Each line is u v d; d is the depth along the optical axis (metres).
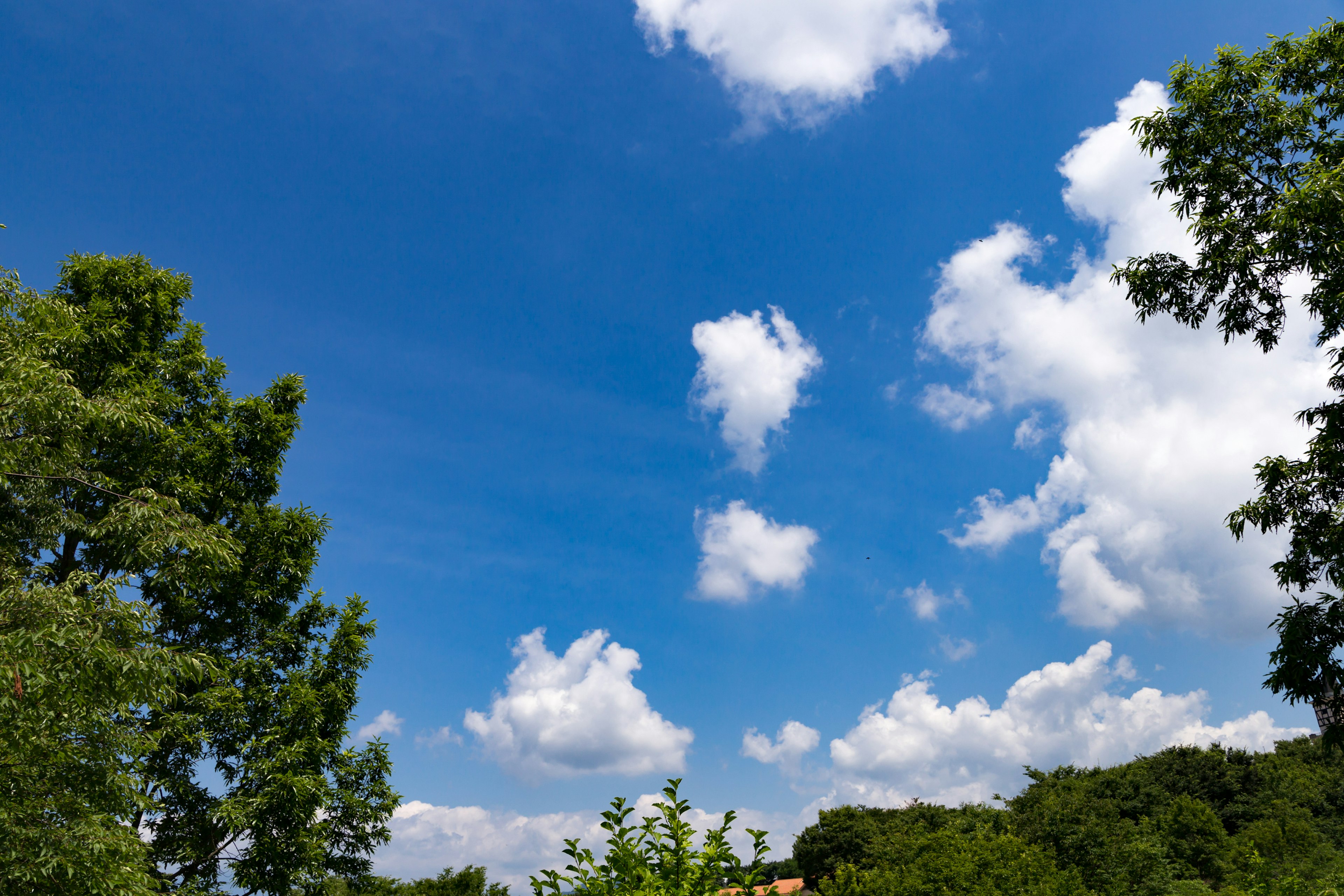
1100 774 42.50
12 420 10.12
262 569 16.28
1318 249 10.32
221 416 17.30
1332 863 24.39
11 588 8.66
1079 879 23.42
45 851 7.93
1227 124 11.62
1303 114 11.15
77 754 8.83
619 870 5.99
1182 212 12.43
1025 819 33.75
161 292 16.59
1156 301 12.75
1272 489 11.30
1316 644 10.29
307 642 16.38
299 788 13.52
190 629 15.49
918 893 23.86
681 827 6.22
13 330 11.19
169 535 11.15
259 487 17.38
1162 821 31.02
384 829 15.60
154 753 14.12
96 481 13.51
